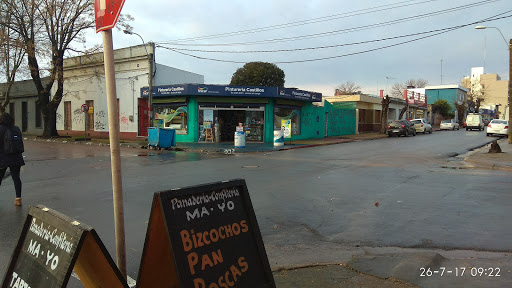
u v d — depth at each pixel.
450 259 4.38
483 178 10.62
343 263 4.33
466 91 76.81
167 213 2.54
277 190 8.80
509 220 6.14
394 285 3.69
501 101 94.69
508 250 4.80
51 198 7.98
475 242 5.12
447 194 8.29
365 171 12.08
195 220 2.68
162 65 26.86
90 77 29.97
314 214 6.67
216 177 10.74
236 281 2.78
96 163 14.06
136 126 26.75
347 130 36.25
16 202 7.33
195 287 2.52
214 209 2.82
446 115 62.81
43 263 2.53
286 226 5.99
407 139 29.58
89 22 26.59
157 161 14.84
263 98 25.08
